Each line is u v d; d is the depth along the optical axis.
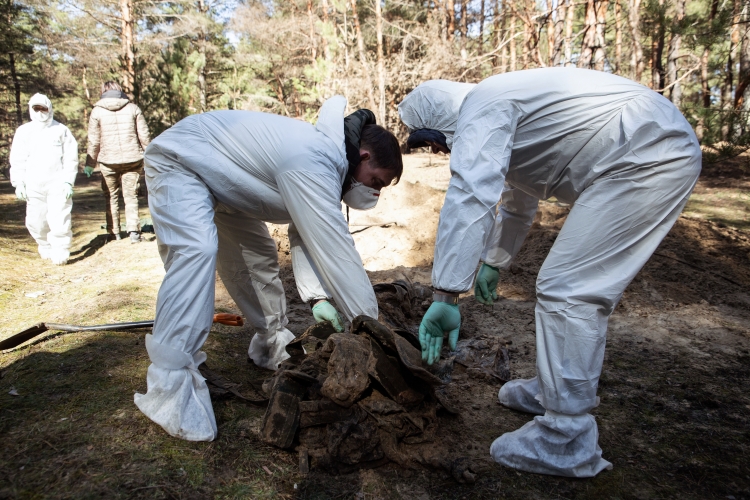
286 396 2.31
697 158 2.13
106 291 4.61
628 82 2.22
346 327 3.89
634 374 3.28
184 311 2.27
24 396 2.58
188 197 2.30
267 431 2.26
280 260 5.76
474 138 2.19
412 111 2.54
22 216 9.50
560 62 13.52
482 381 3.18
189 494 2.00
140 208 10.72
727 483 2.25
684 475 2.30
